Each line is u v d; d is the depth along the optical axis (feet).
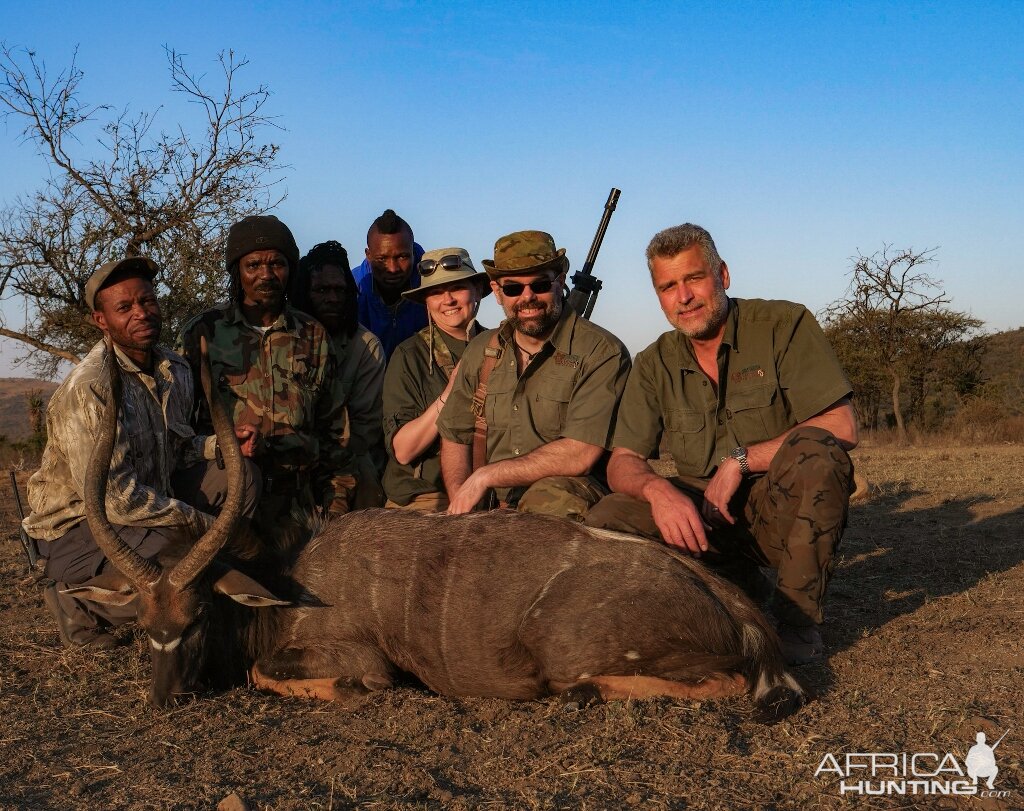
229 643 15.14
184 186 60.39
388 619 14.60
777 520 15.53
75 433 17.26
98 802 11.16
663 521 15.19
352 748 12.32
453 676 14.30
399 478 21.18
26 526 18.15
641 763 11.45
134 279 18.06
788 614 15.25
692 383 17.01
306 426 20.57
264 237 20.01
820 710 13.08
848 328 112.98
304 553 15.61
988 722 12.48
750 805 10.39
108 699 14.99
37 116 58.44
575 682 13.60
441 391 21.24
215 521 14.58
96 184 60.34
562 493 17.11
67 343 63.05
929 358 110.83
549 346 17.92
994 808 10.22
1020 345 167.84
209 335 20.53
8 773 12.10
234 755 12.33
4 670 16.74
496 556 14.44
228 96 59.98
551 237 17.57
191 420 20.10
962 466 52.80
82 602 18.07
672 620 13.48
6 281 60.23
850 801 10.41
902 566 23.25
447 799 10.75
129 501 17.34
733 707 13.06
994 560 23.36
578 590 13.79
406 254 24.80
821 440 15.06
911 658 15.39
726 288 16.75
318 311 22.21
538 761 11.62
